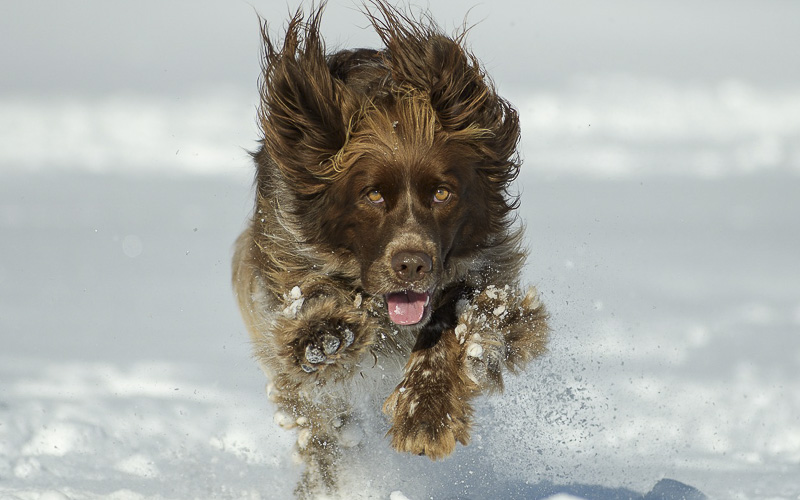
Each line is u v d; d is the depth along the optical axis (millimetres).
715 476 10109
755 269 23891
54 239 29266
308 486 10055
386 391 9945
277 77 9047
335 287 9227
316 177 9000
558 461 10203
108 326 18484
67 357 15922
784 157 48750
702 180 42125
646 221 31219
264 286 9734
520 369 9375
